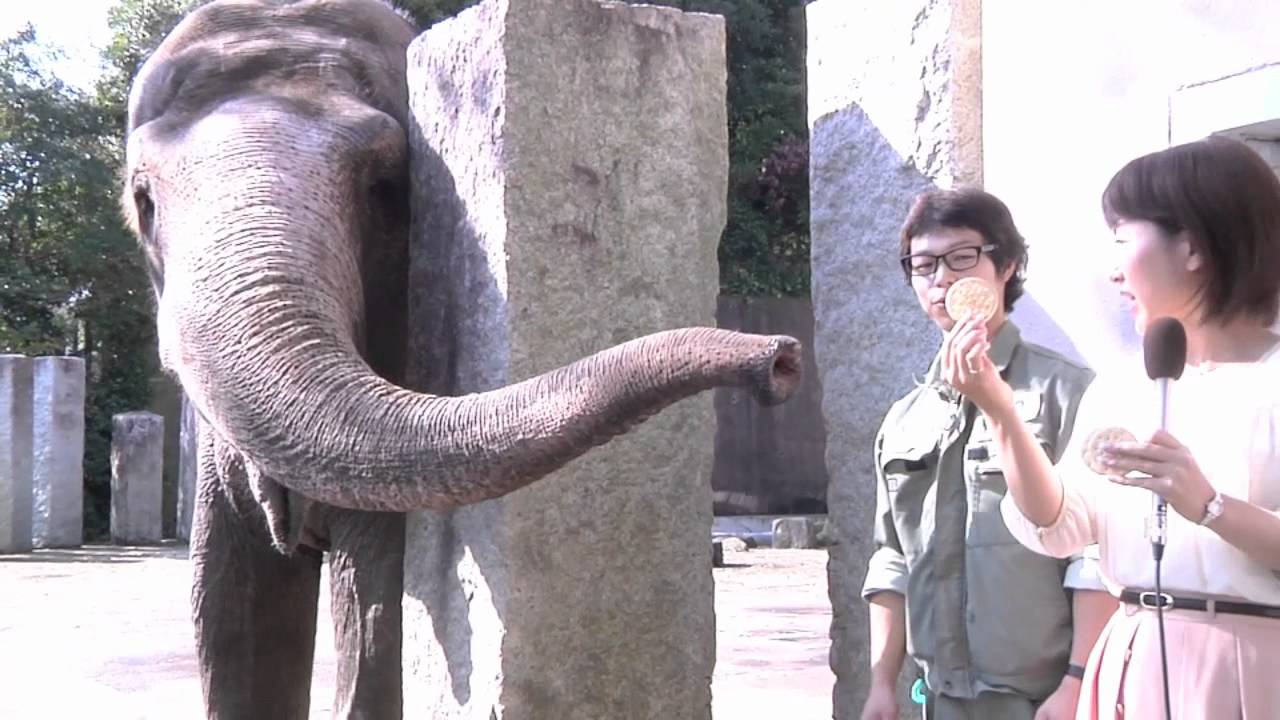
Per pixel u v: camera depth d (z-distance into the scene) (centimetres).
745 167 1973
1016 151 427
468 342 347
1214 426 227
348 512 386
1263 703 223
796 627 916
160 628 978
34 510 1650
